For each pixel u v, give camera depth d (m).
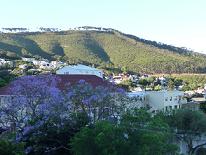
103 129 36.50
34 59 179.38
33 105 51.84
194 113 60.94
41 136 44.41
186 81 181.75
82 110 50.88
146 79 165.38
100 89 54.19
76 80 71.94
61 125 45.41
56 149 44.66
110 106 53.44
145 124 38.59
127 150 35.97
